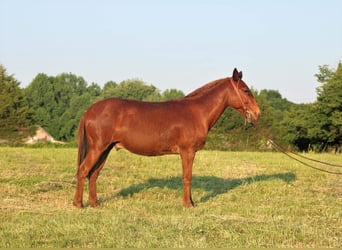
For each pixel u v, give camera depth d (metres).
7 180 13.39
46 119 76.94
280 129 45.88
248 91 10.89
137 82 92.88
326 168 18.98
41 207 10.05
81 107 81.75
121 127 9.96
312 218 9.55
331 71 43.62
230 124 44.72
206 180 15.02
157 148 10.20
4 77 57.59
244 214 9.80
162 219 8.91
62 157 20.41
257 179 15.23
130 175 15.40
